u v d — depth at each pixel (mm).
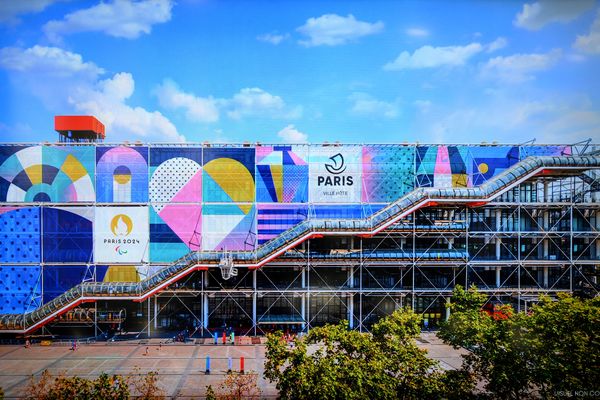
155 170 38281
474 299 29438
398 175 39281
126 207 38125
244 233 38500
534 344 18953
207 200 38438
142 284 35188
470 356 20641
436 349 33031
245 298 39531
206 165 38469
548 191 41375
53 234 37812
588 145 38906
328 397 17688
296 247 38750
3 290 37500
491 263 37219
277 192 38719
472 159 39688
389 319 23547
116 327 38406
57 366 29375
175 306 39281
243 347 33625
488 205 37688
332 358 19672
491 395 19484
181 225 38312
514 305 38875
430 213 39938
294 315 38625
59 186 37969
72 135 42062
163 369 28766
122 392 18062
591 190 38469
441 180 39500
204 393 24844
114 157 38125
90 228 38094
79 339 35781
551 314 19828
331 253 37531
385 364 19656
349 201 39031
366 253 37531
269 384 26281
